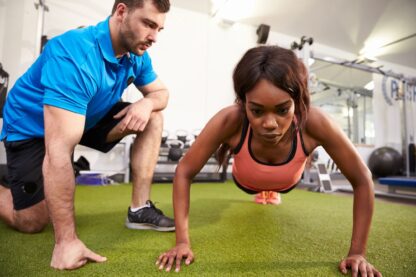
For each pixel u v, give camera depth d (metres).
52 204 0.67
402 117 4.44
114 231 1.03
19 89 0.94
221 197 1.97
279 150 0.81
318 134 0.75
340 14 4.02
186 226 0.78
